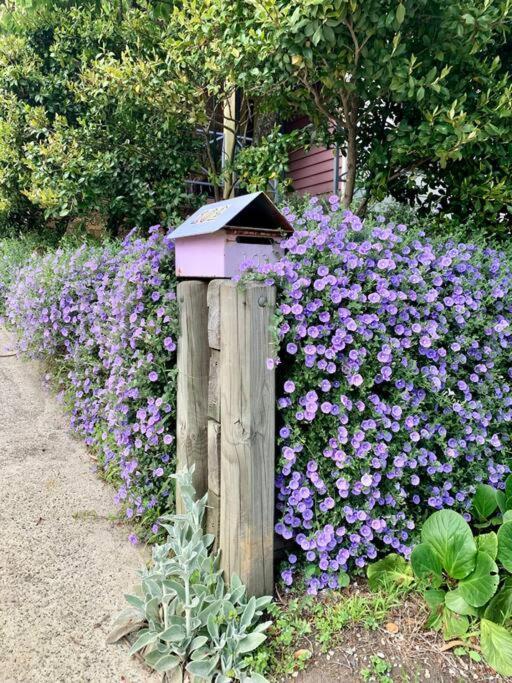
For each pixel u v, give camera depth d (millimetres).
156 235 2125
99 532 2084
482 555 1531
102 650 1533
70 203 3855
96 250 3119
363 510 1689
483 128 2279
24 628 1576
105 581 1814
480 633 1464
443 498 1879
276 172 3299
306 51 2117
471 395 2053
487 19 2010
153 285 1967
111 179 3840
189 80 3219
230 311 1571
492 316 2104
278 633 1517
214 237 1698
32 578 1792
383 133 2809
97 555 1945
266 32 2326
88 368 2689
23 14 4758
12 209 5293
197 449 1845
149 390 1967
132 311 2035
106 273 2635
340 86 2352
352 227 1851
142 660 1513
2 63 4750
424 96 2225
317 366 1643
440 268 1953
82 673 1453
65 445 2807
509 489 1920
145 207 3941
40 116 4277
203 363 1838
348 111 2605
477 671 1406
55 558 1907
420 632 1520
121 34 4285
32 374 3684
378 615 1555
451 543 1593
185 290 1797
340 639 1484
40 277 3309
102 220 4539
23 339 3426
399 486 1744
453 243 2154
